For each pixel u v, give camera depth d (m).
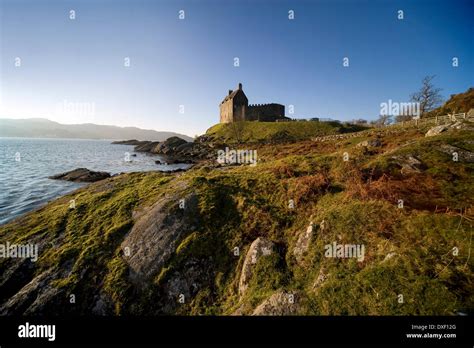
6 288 12.98
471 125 23.56
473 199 12.60
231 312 9.88
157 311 11.10
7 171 55.41
